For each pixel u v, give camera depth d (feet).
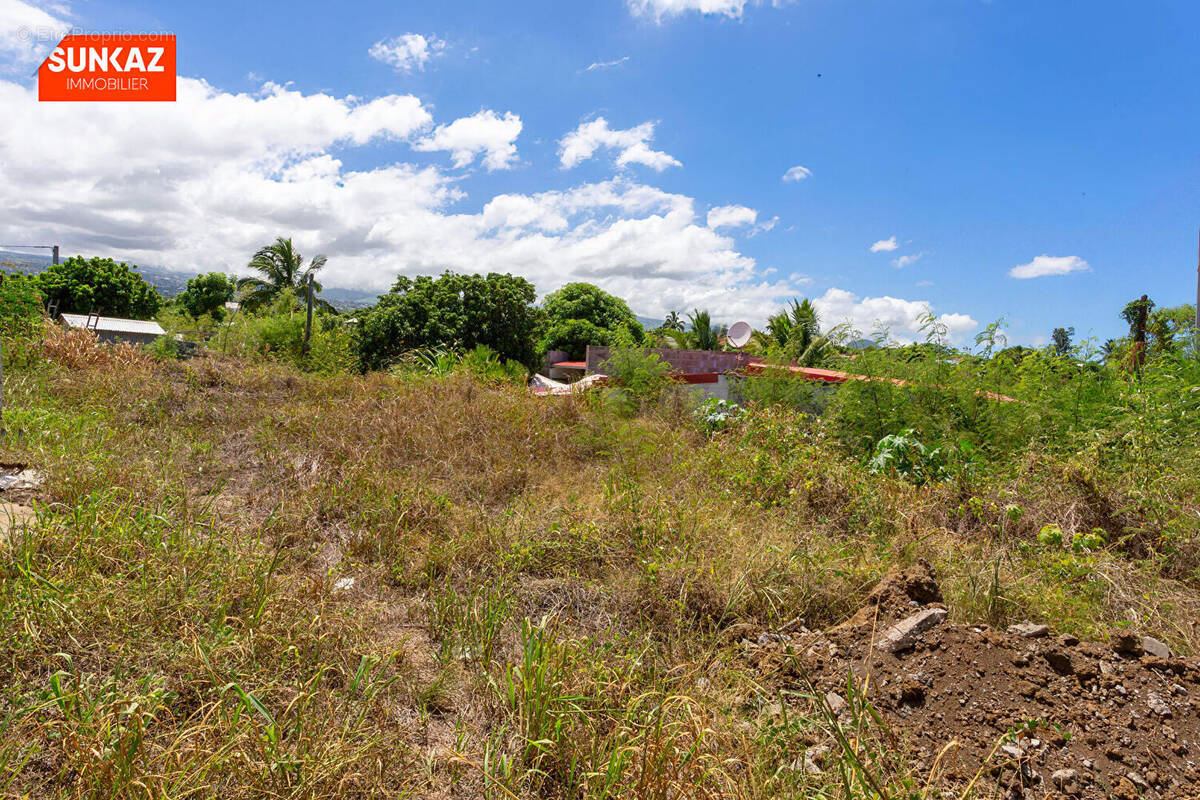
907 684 8.20
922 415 22.43
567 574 11.66
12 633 7.22
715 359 36.58
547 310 123.34
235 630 8.23
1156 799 6.52
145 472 14.01
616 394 31.63
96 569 8.86
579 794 6.63
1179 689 8.09
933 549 13.83
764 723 7.62
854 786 6.44
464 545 12.59
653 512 13.99
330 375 33.27
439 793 6.44
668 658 9.46
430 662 8.89
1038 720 7.44
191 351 34.91
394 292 83.97
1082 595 11.71
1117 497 15.21
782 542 13.35
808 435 22.77
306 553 11.68
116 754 5.59
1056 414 20.49
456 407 23.73
